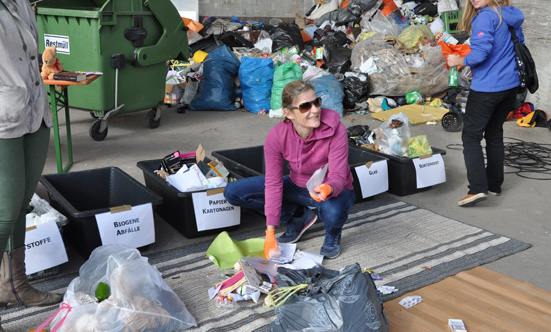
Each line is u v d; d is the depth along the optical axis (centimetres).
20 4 204
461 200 381
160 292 232
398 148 405
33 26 211
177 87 664
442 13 832
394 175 399
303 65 695
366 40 704
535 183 437
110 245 249
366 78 660
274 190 283
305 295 232
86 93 514
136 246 298
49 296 251
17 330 233
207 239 328
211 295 261
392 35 740
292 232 323
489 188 407
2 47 194
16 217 211
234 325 238
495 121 384
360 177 374
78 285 232
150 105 560
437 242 325
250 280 259
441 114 629
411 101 667
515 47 349
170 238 327
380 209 374
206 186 340
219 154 391
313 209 356
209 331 233
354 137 450
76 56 507
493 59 349
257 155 417
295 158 289
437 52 664
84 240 285
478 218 366
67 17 500
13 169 204
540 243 329
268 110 662
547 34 614
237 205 320
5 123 197
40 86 216
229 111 674
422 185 401
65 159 471
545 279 286
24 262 244
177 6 1022
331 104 634
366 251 312
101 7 514
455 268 292
